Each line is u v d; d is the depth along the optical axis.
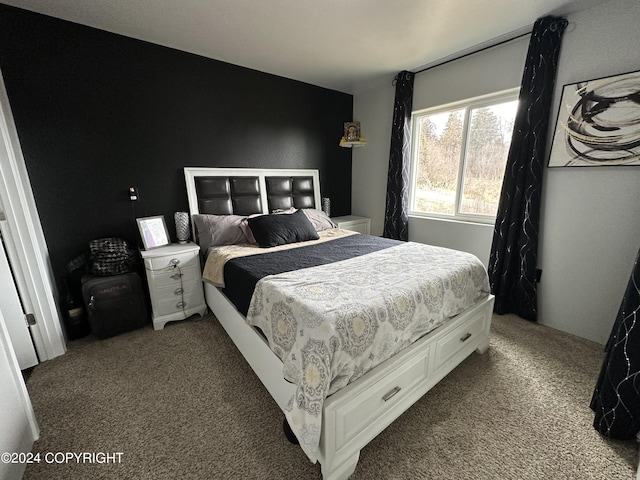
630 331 1.26
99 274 2.15
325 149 3.78
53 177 2.15
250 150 3.13
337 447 1.12
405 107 3.15
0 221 1.68
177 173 2.71
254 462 1.23
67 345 2.09
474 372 1.80
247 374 1.79
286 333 1.32
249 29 2.19
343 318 1.17
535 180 2.27
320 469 1.20
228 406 1.53
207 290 2.52
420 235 3.36
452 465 1.21
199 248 2.48
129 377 1.75
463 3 1.89
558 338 2.19
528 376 1.76
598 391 1.45
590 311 2.15
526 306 2.44
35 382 1.70
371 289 1.45
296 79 3.33
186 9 1.92
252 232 2.55
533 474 1.18
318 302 1.29
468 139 2.89
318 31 2.22
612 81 1.88
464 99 2.77
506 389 1.65
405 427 1.40
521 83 2.34
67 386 1.67
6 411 1.12
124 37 2.29
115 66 2.28
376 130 3.70
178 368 1.84
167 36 2.30
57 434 1.35
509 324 2.40
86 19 2.05
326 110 3.69
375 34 2.28
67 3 1.85
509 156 2.40
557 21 2.04
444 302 1.61
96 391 1.63
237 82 2.92
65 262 2.26
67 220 2.24
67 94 2.13
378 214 3.87
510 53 2.41
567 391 1.63
